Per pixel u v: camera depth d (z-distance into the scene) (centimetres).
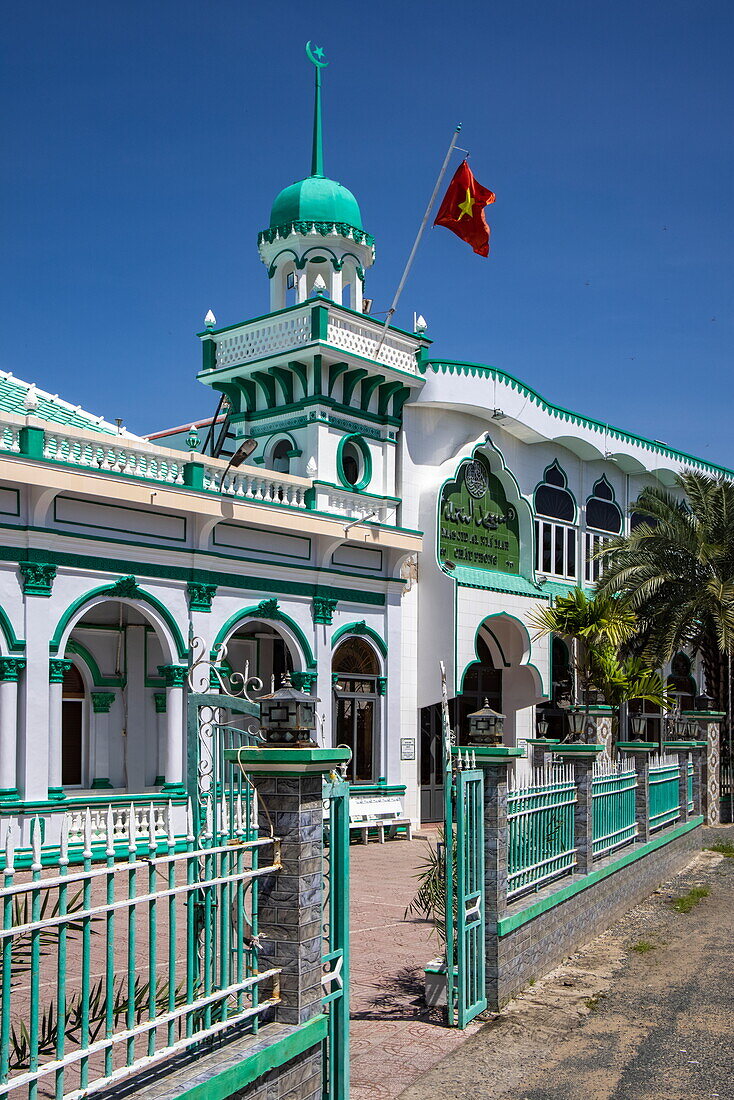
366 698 2338
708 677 2870
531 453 2902
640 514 3362
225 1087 530
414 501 2517
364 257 2566
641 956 1191
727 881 1758
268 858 621
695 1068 816
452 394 2534
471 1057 832
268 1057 567
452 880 917
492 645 2775
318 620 2198
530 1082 783
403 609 2455
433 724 2664
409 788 2420
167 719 1891
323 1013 653
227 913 587
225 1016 573
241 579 2039
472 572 2552
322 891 645
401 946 1196
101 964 994
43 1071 433
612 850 1480
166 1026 721
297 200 2508
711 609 2675
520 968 1017
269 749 612
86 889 476
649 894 1619
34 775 1653
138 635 2205
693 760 2169
